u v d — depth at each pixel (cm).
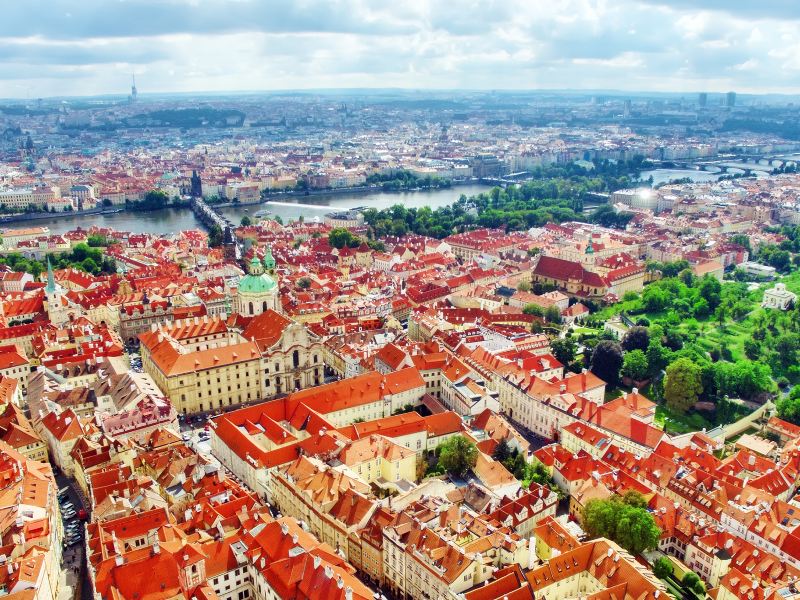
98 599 19725
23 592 19062
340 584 19412
